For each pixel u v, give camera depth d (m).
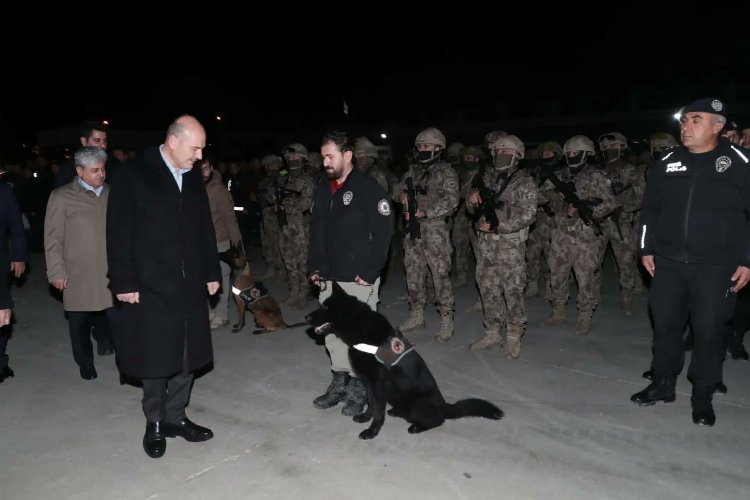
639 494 3.44
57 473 3.78
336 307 4.01
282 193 7.66
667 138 7.38
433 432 4.22
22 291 9.03
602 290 8.45
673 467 3.72
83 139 5.43
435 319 7.07
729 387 4.93
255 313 6.56
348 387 4.64
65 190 4.98
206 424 4.44
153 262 3.76
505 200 5.50
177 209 3.82
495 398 4.80
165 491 3.56
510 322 5.68
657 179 4.45
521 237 5.61
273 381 5.27
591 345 6.05
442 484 3.57
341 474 3.71
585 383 5.08
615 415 4.46
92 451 4.06
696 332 4.29
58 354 6.16
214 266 4.12
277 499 3.46
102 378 5.45
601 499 3.40
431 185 6.05
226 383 5.25
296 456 3.94
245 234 13.50
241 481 3.66
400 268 10.27
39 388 5.22
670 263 4.37
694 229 4.20
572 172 6.36
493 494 3.46
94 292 5.04
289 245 7.73
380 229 4.37
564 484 3.55
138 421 4.53
